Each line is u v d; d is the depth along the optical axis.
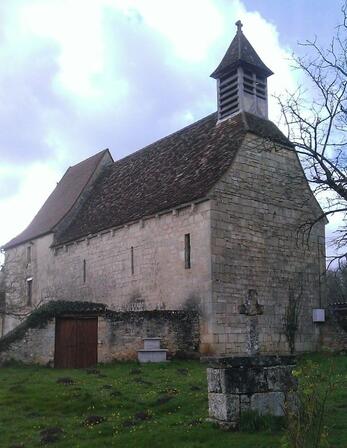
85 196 35.16
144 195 27.58
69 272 31.42
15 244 37.72
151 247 25.11
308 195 26.17
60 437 10.66
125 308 26.19
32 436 10.80
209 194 22.27
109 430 10.95
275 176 25.11
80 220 32.84
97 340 20.86
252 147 23.80
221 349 21.42
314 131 16.22
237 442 9.15
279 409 10.27
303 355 22.95
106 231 28.14
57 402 13.22
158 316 21.11
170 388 14.11
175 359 20.91
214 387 10.45
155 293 24.48
